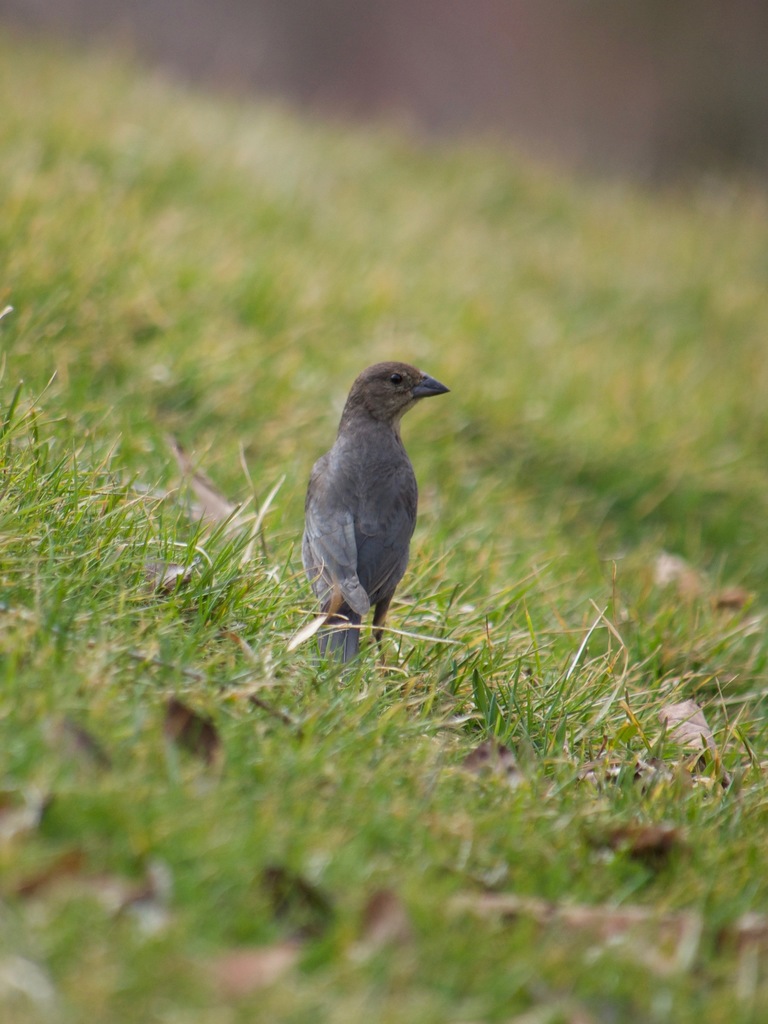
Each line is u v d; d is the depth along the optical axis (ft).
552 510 44.55
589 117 172.45
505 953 17.24
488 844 20.15
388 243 63.21
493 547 36.06
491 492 42.57
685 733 28.78
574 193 91.09
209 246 50.39
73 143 56.54
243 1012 15.12
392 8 172.76
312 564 30.30
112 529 25.54
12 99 60.13
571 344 59.31
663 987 17.44
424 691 26.40
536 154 98.89
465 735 25.46
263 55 168.96
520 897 19.02
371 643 27.17
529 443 47.16
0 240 41.14
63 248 42.29
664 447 49.37
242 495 34.27
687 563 44.09
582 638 32.73
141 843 17.08
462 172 86.89
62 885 16.19
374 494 32.27
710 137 165.58
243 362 42.42
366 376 34.35
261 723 21.48
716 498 48.78
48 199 46.01
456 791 22.04
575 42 172.86
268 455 38.83
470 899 18.39
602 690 28.76
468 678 27.25
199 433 38.29
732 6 165.17
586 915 18.78
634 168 162.71
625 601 36.94
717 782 25.81
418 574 32.53
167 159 59.41
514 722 26.14
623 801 23.82
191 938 16.01
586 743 26.32
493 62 176.76
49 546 23.77
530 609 32.86
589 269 73.97
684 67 167.22
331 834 18.63
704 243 86.63
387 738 22.84
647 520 47.09
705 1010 17.17
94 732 19.27
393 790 20.80
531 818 21.52
